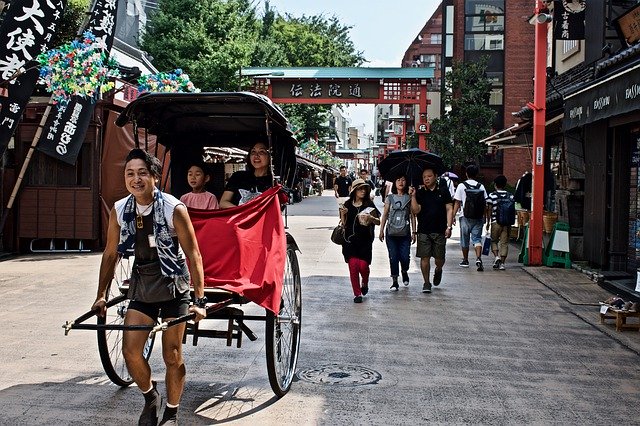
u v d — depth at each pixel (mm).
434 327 7719
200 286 4254
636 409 5102
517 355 6590
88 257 13477
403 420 4770
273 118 5691
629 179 11141
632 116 10297
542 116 12836
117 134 14328
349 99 30094
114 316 7098
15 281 10359
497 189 12758
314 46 47656
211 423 4668
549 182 16203
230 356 6359
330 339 7051
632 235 10930
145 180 4176
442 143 30859
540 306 9070
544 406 5129
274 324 4996
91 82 11055
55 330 7164
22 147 13789
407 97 30328
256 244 4918
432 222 9961
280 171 6355
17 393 5195
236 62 29078
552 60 16625
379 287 10414
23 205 14055
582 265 12398
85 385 5422
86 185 14219
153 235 4230
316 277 11219
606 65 11258
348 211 9164
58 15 11930
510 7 36000
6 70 11516
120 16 29719
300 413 4883
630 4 11875
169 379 4398
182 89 12742
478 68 31703
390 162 10625
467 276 11625
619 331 7684
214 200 5910
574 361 6418
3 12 13211
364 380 5684
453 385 5598
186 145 6691
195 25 29109
